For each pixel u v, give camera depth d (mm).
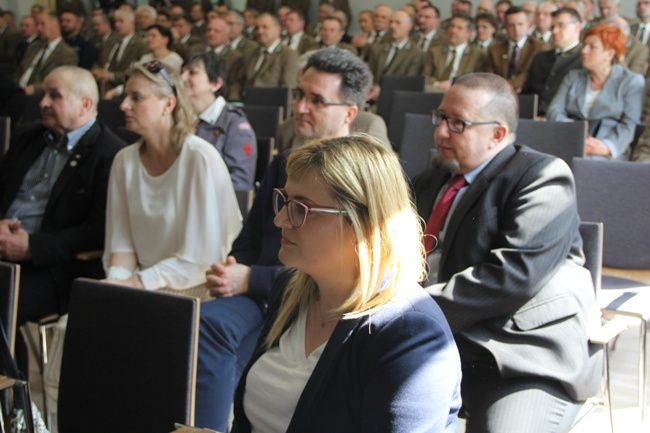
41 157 3033
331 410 1245
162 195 2570
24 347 2791
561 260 1988
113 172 2678
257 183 3688
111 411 1705
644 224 2729
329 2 10781
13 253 2773
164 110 2539
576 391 1900
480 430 1832
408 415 1159
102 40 9555
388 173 1256
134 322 1699
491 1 8867
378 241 1235
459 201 2123
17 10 11219
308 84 2455
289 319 1419
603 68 4289
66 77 2900
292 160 1295
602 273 2795
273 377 1374
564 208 1993
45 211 2928
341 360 1242
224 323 2195
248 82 7445
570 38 5594
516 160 2070
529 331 1926
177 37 9492
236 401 1436
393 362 1189
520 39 6586
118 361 1707
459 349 1977
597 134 4285
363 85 2473
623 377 2975
